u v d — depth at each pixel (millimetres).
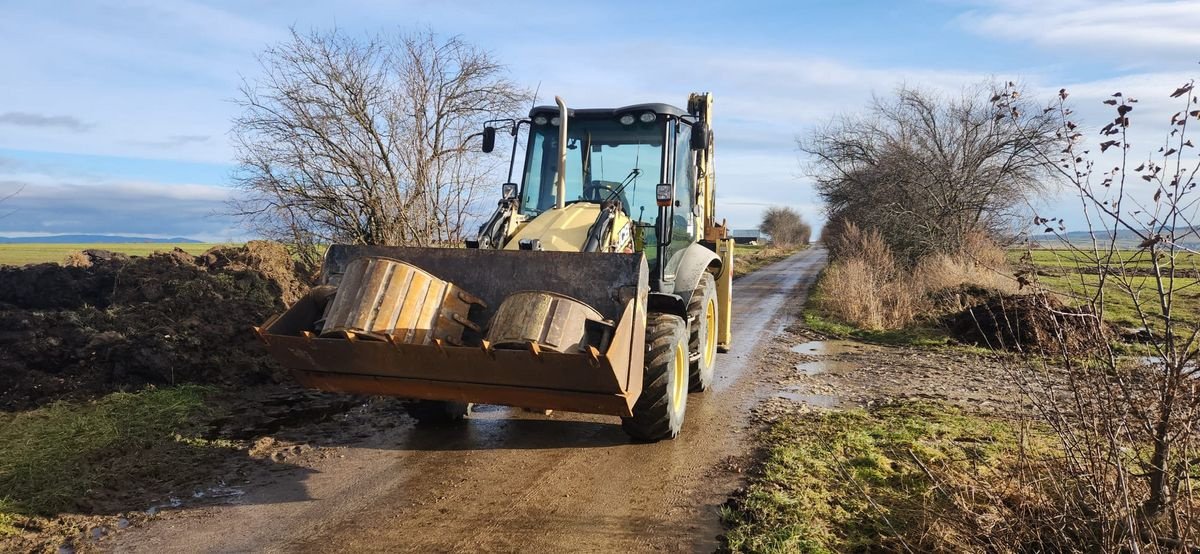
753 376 8625
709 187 9258
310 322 5344
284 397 7066
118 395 6520
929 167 21016
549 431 6145
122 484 4809
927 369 9117
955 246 19047
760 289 21781
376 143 11727
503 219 6453
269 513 4422
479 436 5988
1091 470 3297
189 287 8281
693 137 6879
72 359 6973
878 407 7070
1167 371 3158
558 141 7164
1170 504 3219
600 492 4785
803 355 10188
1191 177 2918
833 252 27266
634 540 4086
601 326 4863
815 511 4371
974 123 20641
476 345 5121
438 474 5105
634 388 4926
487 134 7363
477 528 4234
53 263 8961
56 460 5105
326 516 4387
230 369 7379
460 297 5098
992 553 3666
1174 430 3168
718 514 4434
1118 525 3273
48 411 6164
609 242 5996
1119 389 3268
